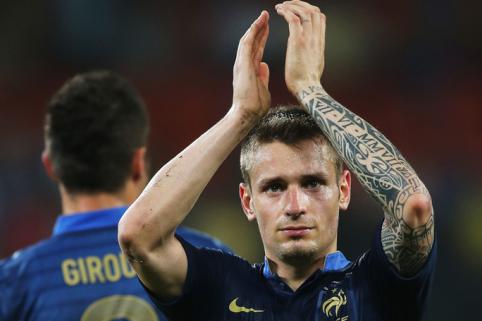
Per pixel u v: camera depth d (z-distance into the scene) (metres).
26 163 31.08
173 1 37.44
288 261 7.23
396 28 37.09
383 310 7.06
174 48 37.06
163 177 7.21
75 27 36.59
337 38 36.53
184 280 7.23
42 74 36.22
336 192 7.33
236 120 7.39
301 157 7.20
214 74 36.72
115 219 9.09
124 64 36.69
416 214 6.74
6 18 36.66
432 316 25.59
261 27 7.63
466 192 30.02
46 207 29.45
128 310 8.80
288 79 7.66
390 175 6.96
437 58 36.69
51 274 8.83
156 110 35.53
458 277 26.48
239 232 27.47
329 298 7.18
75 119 9.08
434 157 33.84
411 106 35.78
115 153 9.14
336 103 7.45
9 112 34.97
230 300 7.31
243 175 7.59
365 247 25.39
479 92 35.91
